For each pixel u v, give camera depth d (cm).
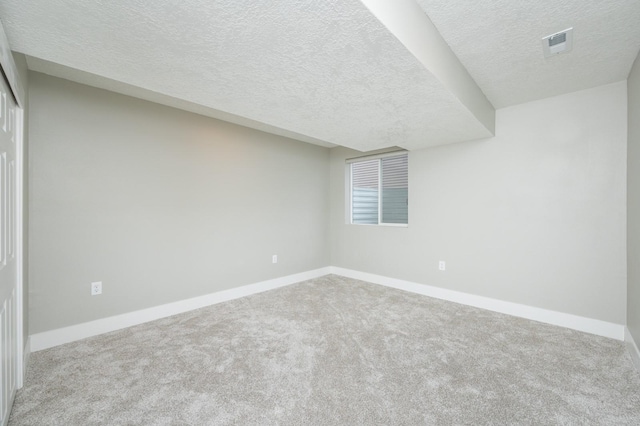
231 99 206
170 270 295
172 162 297
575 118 262
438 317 287
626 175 239
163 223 290
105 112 253
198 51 144
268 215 392
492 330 256
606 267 248
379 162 431
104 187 252
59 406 157
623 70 224
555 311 272
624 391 170
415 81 177
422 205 368
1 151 139
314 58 150
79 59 152
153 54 147
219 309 312
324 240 477
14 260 164
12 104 160
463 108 224
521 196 292
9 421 145
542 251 279
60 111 229
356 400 162
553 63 214
